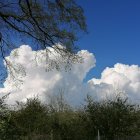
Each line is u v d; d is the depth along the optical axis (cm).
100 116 3456
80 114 3616
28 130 3612
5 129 2570
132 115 3441
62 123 3650
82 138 3534
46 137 3688
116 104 3456
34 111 3766
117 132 3422
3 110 2611
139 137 3453
